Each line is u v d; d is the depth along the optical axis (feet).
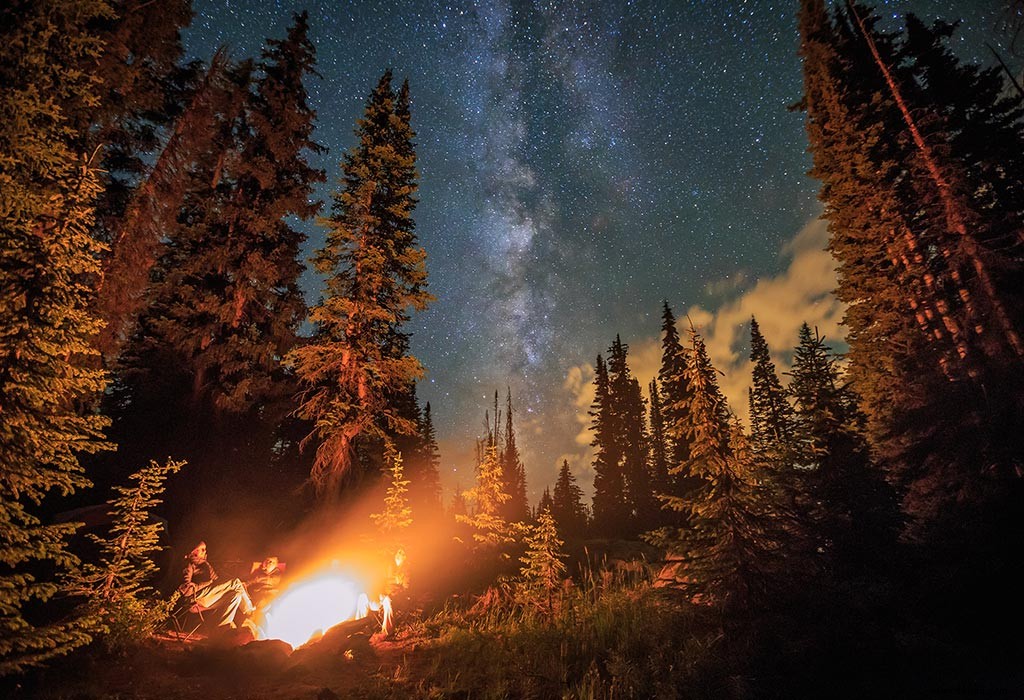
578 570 57.67
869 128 60.85
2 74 22.30
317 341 57.47
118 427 57.62
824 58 71.41
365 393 55.06
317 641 32.40
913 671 18.25
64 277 20.75
